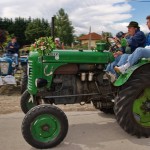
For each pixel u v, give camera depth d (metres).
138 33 6.38
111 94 6.11
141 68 5.75
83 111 7.57
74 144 5.44
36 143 5.16
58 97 5.80
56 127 5.27
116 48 6.46
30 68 5.70
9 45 12.75
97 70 6.04
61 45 9.52
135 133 5.67
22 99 6.67
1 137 5.77
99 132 6.06
